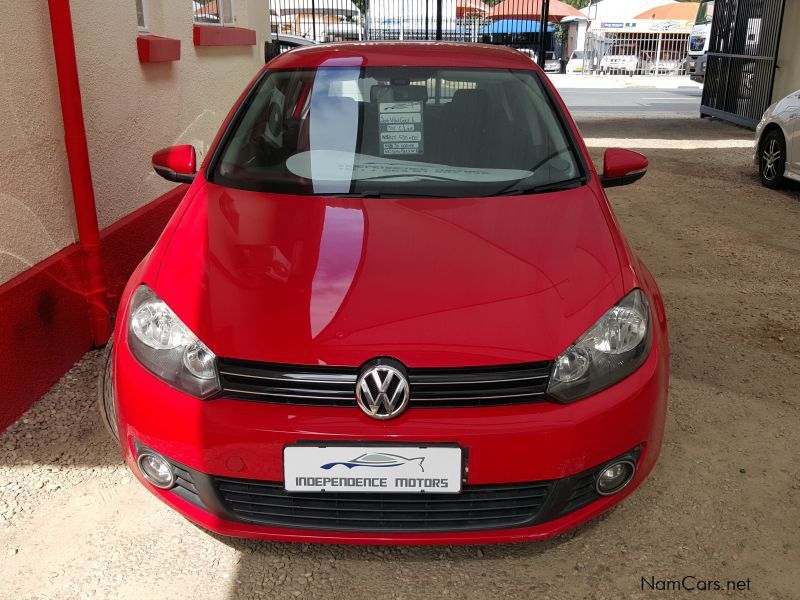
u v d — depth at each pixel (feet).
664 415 7.38
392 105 10.05
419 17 60.49
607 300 7.14
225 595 7.07
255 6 23.40
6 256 9.91
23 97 10.33
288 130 9.83
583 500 7.01
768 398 10.89
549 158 9.48
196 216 8.37
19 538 7.81
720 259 17.62
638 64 100.27
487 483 6.58
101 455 9.28
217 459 6.61
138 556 7.57
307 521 6.83
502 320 6.79
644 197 23.99
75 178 11.29
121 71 13.60
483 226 8.06
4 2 9.89
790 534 8.00
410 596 7.11
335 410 6.54
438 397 6.56
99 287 11.82
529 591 7.18
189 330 6.85
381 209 8.37
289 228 8.01
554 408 6.61
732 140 36.58
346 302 6.92
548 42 107.65
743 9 41.32
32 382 10.34
